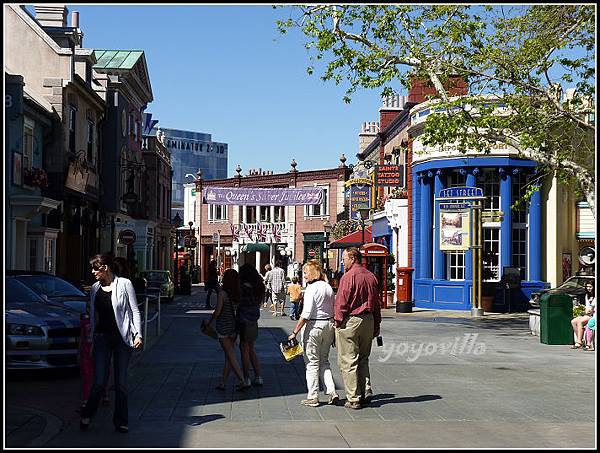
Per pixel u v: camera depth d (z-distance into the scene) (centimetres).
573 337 1869
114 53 4288
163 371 1374
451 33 1998
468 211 2848
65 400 1084
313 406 1041
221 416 969
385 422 936
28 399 1091
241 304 1184
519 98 2011
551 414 993
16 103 2338
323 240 5925
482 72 2041
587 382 1273
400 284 3102
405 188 3588
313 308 1041
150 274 3772
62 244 2997
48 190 2873
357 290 1031
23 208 2381
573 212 3241
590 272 2889
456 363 1520
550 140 2147
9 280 1466
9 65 3006
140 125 4497
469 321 2658
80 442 817
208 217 6975
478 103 2064
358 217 4053
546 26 2003
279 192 4550
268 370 1411
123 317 877
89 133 3447
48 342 1257
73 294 1525
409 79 2098
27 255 2606
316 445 807
